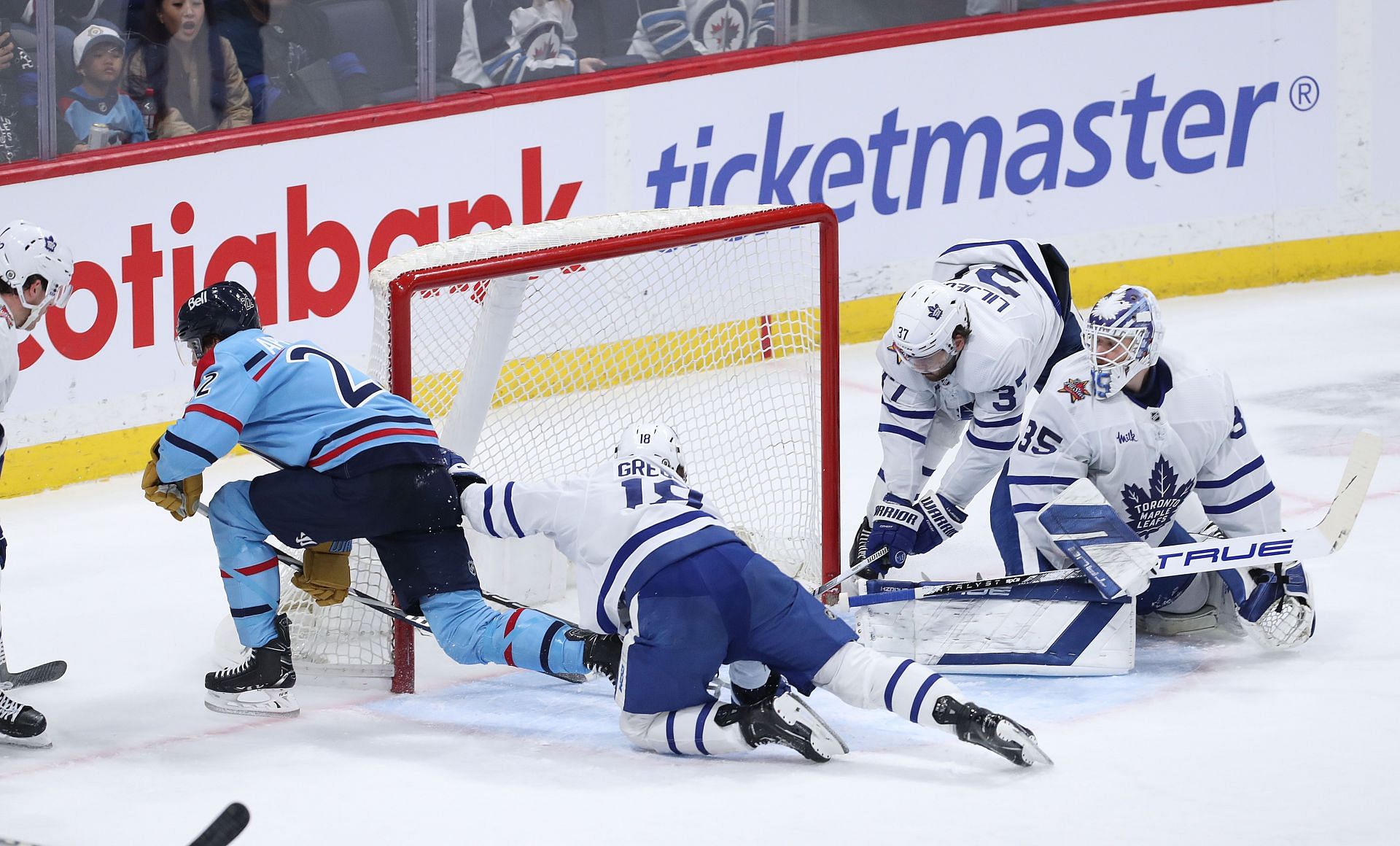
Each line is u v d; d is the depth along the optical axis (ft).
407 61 67.00
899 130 75.56
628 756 37.73
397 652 42.19
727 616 35.86
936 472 60.70
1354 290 81.41
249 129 63.36
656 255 58.54
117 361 61.26
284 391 38.78
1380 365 69.51
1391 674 41.22
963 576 49.52
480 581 47.39
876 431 63.87
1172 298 81.10
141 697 42.19
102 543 54.95
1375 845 32.19
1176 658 42.98
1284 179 81.76
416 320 55.88
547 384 55.11
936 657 41.91
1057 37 77.25
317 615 44.19
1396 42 81.61
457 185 68.18
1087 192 79.10
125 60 60.59
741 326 58.29
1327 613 45.52
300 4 63.98
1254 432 61.98
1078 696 40.55
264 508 39.04
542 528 37.96
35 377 59.47
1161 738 37.63
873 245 75.92
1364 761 36.06
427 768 37.27
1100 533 40.96
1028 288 45.34
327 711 41.22
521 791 35.78
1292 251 82.53
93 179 59.93
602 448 53.57
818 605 37.09
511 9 68.39
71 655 45.39
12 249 37.52
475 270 42.98
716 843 32.78
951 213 77.15
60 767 37.68
